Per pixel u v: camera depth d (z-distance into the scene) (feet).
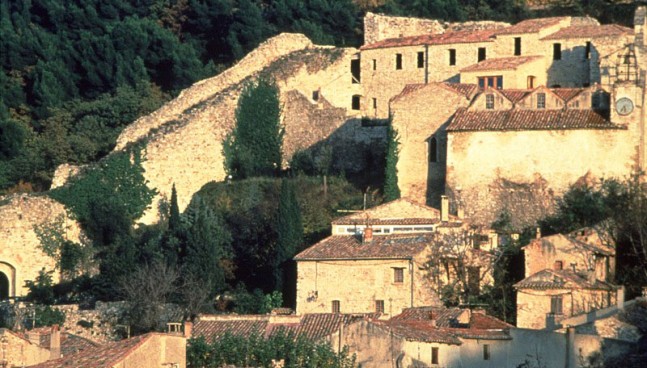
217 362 542.57
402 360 542.57
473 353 538.88
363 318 576.20
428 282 651.25
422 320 579.89
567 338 522.47
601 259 632.79
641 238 627.87
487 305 627.46
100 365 489.67
